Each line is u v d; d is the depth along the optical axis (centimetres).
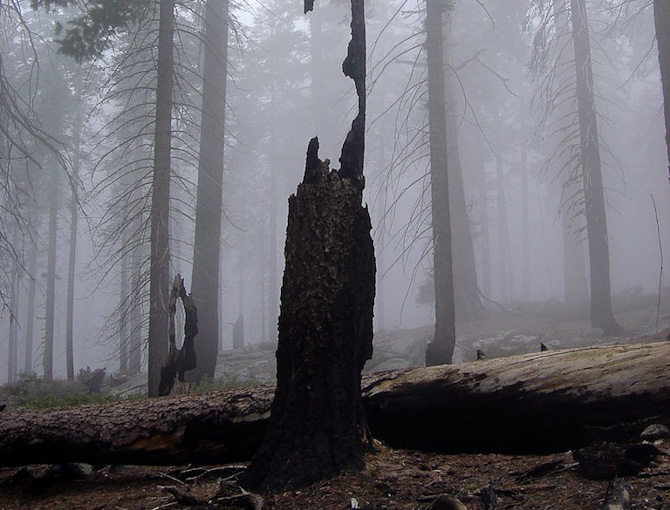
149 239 1352
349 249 476
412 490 418
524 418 498
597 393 474
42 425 579
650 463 407
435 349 1399
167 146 1376
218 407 556
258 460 464
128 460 574
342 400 463
